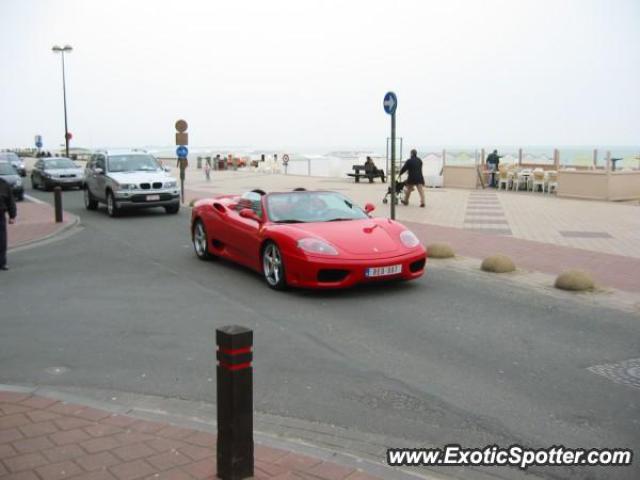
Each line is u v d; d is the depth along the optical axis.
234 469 3.35
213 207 10.19
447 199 20.75
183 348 5.99
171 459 3.64
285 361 5.56
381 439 4.08
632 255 10.50
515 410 4.52
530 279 8.82
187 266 10.21
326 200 9.27
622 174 19.97
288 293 8.13
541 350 5.83
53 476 3.46
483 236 12.69
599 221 14.88
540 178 23.27
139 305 7.66
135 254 11.45
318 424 4.30
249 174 38.09
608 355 5.70
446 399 4.71
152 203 17.27
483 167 25.56
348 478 3.44
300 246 7.75
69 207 20.34
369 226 8.41
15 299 8.11
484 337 6.23
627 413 4.47
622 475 3.66
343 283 7.62
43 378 5.25
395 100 12.20
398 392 4.85
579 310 7.23
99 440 3.90
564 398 4.73
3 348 6.07
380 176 28.36
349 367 5.40
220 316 7.09
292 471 3.50
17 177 22.72
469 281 8.75
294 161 40.44
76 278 9.38
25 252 11.93
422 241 12.18
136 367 5.49
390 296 7.91
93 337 6.38
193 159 49.50
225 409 3.34
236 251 9.49
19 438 3.94
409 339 6.18
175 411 4.53
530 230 13.50
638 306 7.39
